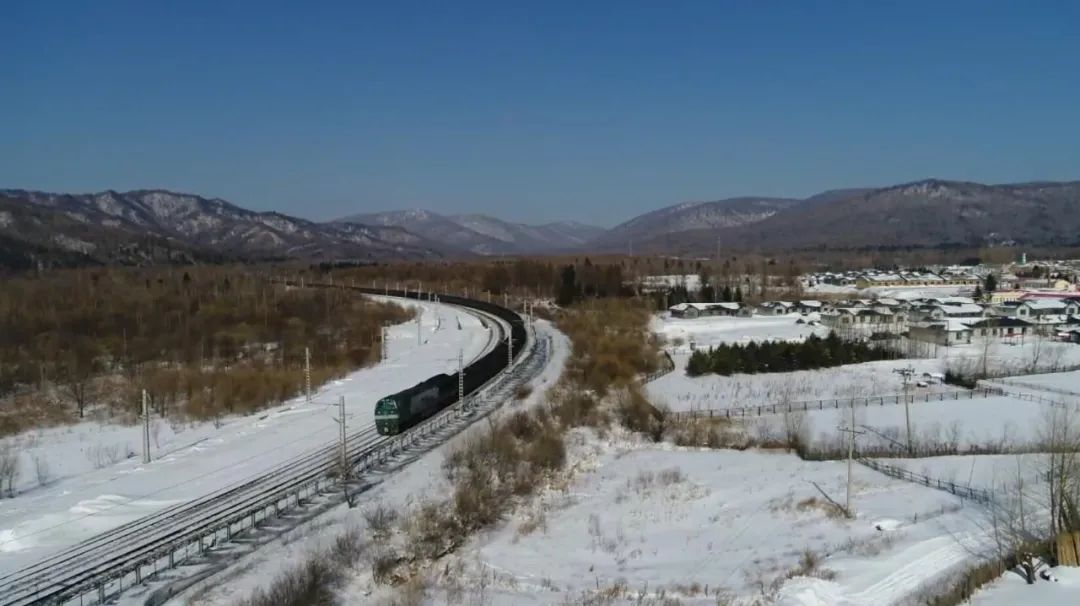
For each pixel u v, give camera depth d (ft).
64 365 304.09
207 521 140.46
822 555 125.90
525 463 187.32
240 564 122.72
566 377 292.61
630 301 524.93
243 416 239.30
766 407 267.80
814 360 338.54
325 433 206.49
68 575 117.19
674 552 137.80
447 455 186.09
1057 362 344.69
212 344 353.72
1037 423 234.58
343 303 504.02
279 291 539.70
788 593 106.11
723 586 118.21
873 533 135.95
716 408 268.00
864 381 311.27
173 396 263.90
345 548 128.47
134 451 200.64
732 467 191.42
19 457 195.31
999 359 351.67
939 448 205.87
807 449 207.41
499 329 423.23
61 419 242.17
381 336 386.11
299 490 154.40
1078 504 115.14
